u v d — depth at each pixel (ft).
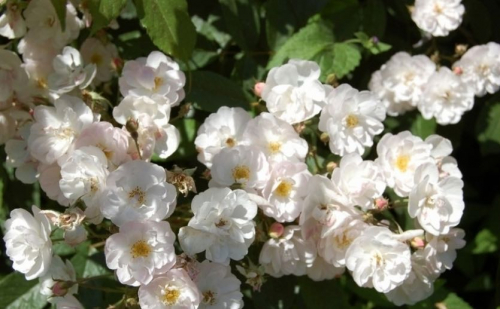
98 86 1.58
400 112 1.67
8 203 1.51
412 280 1.34
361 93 1.34
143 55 1.59
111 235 1.17
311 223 1.29
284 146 1.31
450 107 1.61
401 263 1.25
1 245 1.57
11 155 1.35
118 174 1.16
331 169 1.32
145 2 1.34
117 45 1.60
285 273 1.34
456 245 1.37
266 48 1.63
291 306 1.52
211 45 1.63
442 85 1.60
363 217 1.27
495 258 1.73
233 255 1.21
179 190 1.21
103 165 1.17
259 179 1.26
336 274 1.38
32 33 1.48
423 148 1.33
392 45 1.71
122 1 1.32
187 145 1.47
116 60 1.48
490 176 1.81
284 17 1.60
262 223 1.33
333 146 1.34
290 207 1.27
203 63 1.61
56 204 1.54
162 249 1.16
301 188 1.27
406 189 1.31
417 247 1.29
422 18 1.62
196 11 1.64
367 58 1.67
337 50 1.54
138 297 1.21
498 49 1.63
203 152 1.33
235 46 1.66
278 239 1.28
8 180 1.52
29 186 1.53
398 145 1.33
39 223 1.21
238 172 1.26
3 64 1.42
